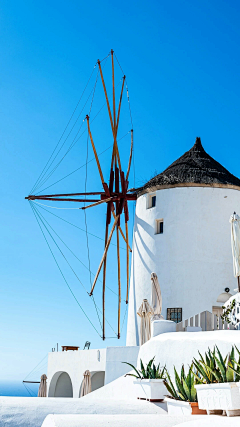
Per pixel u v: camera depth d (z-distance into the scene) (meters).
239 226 16.62
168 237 27.81
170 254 27.45
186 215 27.80
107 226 30.17
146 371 13.75
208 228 27.45
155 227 28.64
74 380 27.14
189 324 16.27
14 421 9.58
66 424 7.38
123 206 30.55
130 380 17.28
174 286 26.83
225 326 15.51
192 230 27.45
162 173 30.50
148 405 11.69
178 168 29.72
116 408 11.01
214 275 26.70
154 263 27.92
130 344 28.64
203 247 27.14
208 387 8.88
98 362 24.92
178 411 9.85
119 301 29.78
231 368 8.74
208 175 28.66
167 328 16.17
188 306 26.27
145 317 19.73
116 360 21.97
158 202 28.84
